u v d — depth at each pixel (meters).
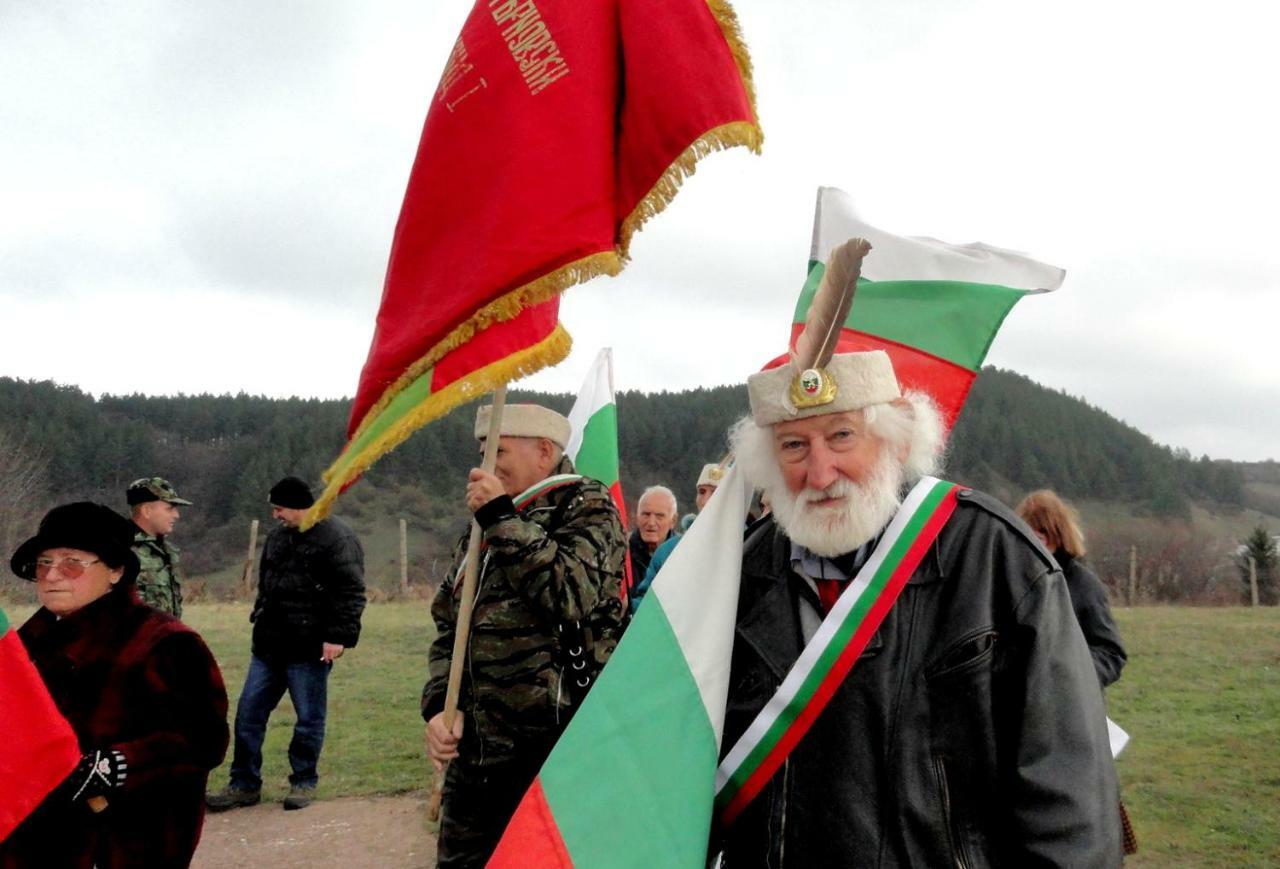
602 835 1.99
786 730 2.03
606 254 2.77
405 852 5.74
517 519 3.29
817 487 2.12
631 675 2.16
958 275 3.19
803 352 2.14
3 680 3.02
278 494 6.62
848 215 3.35
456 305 2.83
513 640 3.37
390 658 12.03
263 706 6.73
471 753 3.40
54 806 3.17
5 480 38.28
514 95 2.87
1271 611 21.64
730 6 2.75
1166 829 6.01
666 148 2.74
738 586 2.26
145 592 6.07
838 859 1.92
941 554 2.05
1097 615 4.46
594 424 5.73
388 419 2.94
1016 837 1.86
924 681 1.97
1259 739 8.15
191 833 3.41
